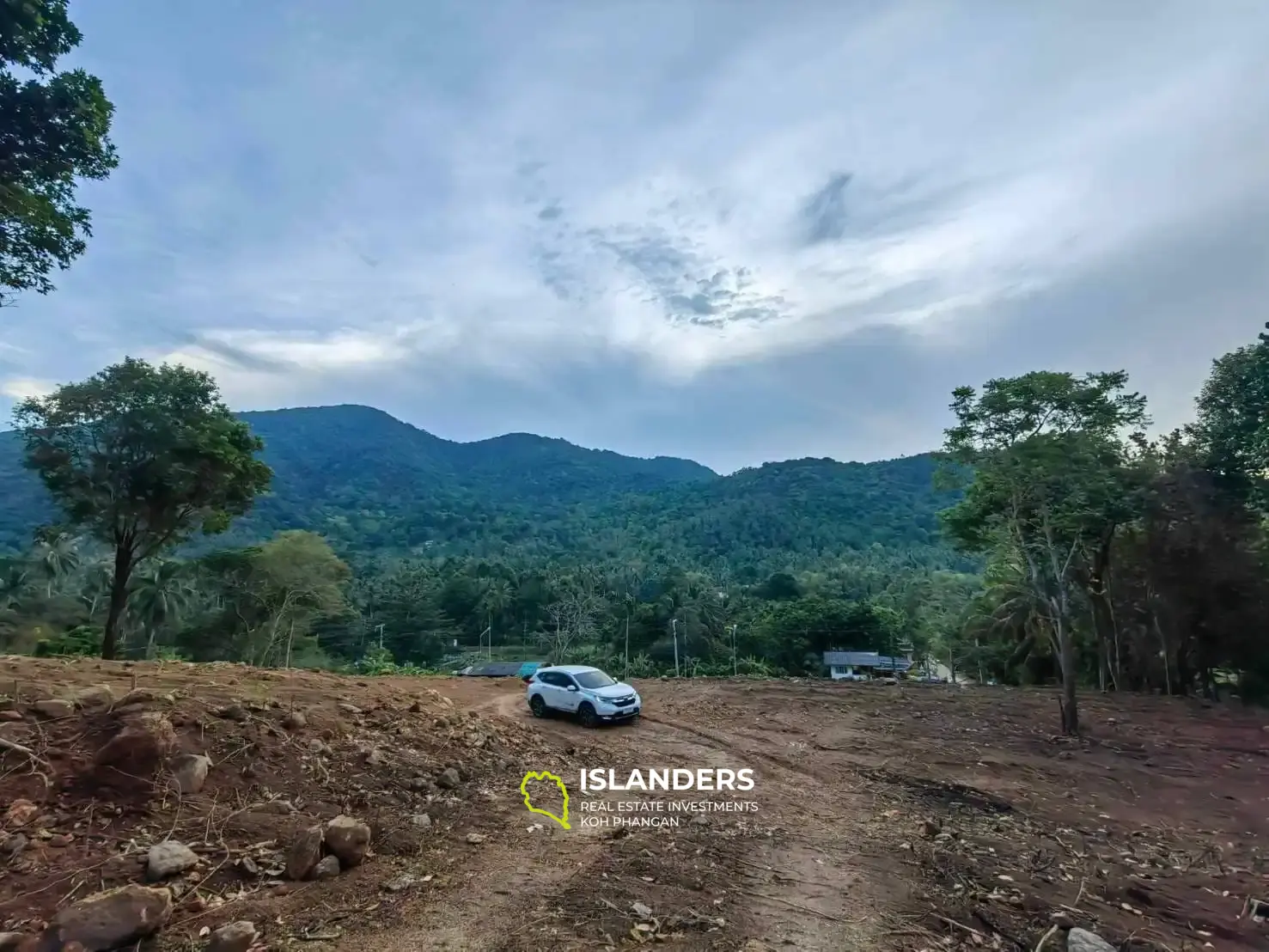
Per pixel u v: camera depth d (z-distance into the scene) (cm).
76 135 1163
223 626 3997
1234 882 778
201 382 2366
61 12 1088
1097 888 721
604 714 1575
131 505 2259
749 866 712
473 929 524
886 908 617
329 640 6625
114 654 2359
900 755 1386
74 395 2164
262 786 703
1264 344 2239
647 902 595
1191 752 1527
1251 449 2342
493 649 7606
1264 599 2328
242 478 2523
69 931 432
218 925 486
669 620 6838
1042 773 1291
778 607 7025
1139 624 2769
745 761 1290
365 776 806
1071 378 1680
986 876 719
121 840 558
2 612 4594
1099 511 1897
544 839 752
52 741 637
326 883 572
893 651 6531
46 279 1262
